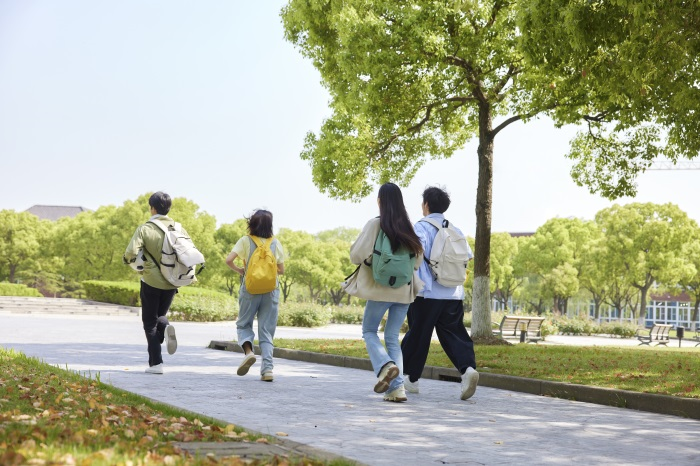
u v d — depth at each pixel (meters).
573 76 12.28
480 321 15.37
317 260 72.06
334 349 12.56
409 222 6.88
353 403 6.88
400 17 14.08
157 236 8.46
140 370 9.14
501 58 14.23
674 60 10.92
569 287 61.72
